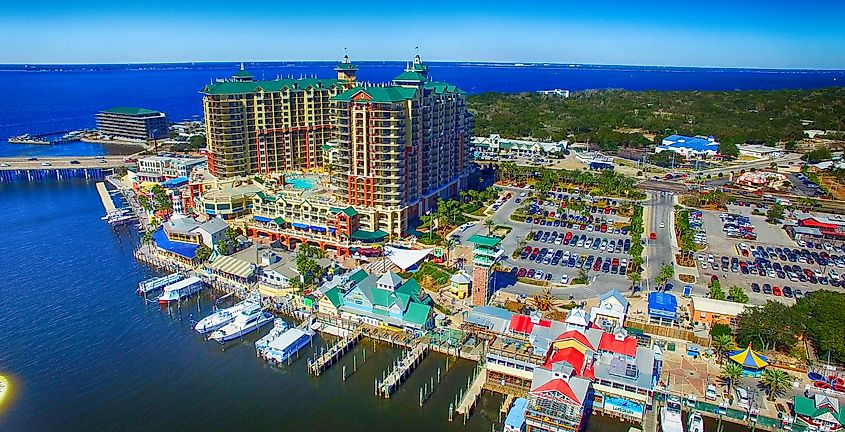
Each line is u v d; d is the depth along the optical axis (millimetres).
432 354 144000
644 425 116312
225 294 177500
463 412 121000
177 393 129375
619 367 123812
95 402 126000
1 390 129500
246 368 139250
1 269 198125
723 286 178750
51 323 160125
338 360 142000
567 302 166500
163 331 156500
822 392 122688
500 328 142125
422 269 188125
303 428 117875
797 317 137375
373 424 119188
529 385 127750
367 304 156625
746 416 116562
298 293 171750
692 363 135250
